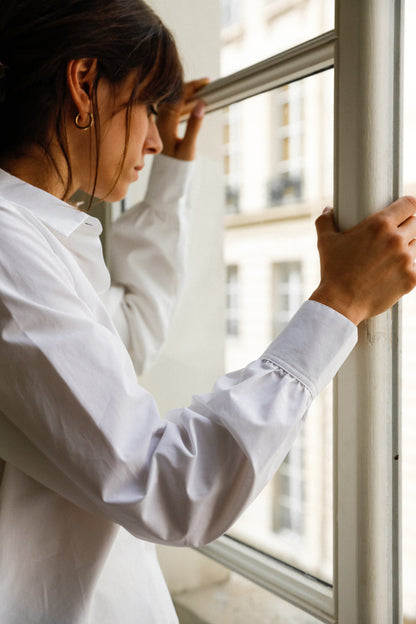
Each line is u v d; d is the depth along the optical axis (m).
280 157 5.79
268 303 6.45
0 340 0.44
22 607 0.49
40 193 0.53
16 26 0.51
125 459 0.43
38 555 0.50
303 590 0.78
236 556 0.89
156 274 0.90
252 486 0.43
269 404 0.45
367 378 0.60
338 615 0.66
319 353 0.47
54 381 0.43
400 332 0.62
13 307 0.44
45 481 0.48
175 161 0.89
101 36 0.51
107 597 0.55
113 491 0.44
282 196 5.95
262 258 6.50
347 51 0.59
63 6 0.51
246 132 6.31
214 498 0.44
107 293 0.87
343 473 0.64
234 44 4.74
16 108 0.53
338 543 0.65
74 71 0.52
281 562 0.84
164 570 1.12
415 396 0.86
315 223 0.62
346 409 0.63
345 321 0.48
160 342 0.92
